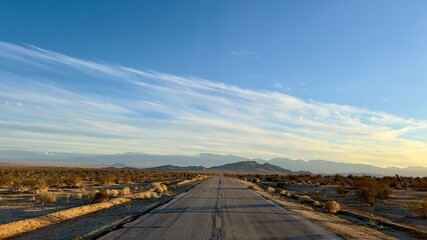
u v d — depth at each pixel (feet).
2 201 88.84
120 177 265.75
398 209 89.76
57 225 52.95
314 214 74.38
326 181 255.09
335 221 64.23
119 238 39.91
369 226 62.90
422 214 76.33
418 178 241.55
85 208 71.10
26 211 69.51
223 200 97.35
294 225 53.78
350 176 284.82
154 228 47.37
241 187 178.09
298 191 174.91
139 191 134.41
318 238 42.88
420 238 51.78
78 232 44.96
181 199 99.45
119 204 86.84
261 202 94.48
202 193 126.11
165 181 246.47
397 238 50.11
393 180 221.87
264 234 44.55
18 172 294.46
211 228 48.19
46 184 152.05
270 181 309.83
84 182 197.16
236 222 54.95
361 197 110.32
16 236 44.09
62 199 95.86
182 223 52.49
